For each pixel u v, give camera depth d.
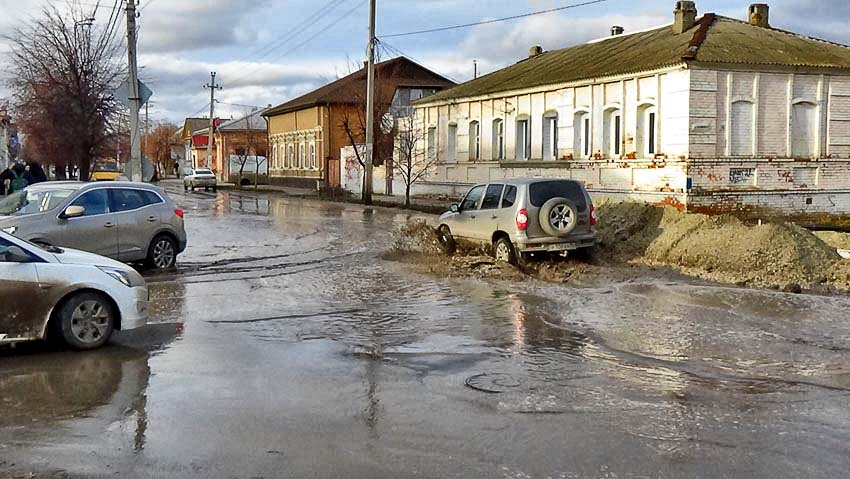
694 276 14.07
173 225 15.90
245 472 5.28
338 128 59.78
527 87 32.44
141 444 5.79
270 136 73.44
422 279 14.22
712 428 6.12
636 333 9.56
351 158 49.34
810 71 26.06
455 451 5.65
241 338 9.44
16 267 8.55
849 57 27.22
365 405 6.75
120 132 33.16
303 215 30.94
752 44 26.67
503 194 15.67
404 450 5.67
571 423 6.25
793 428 6.12
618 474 5.22
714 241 14.78
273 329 9.97
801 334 9.42
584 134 30.06
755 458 5.50
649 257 15.70
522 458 5.51
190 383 7.43
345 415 6.47
